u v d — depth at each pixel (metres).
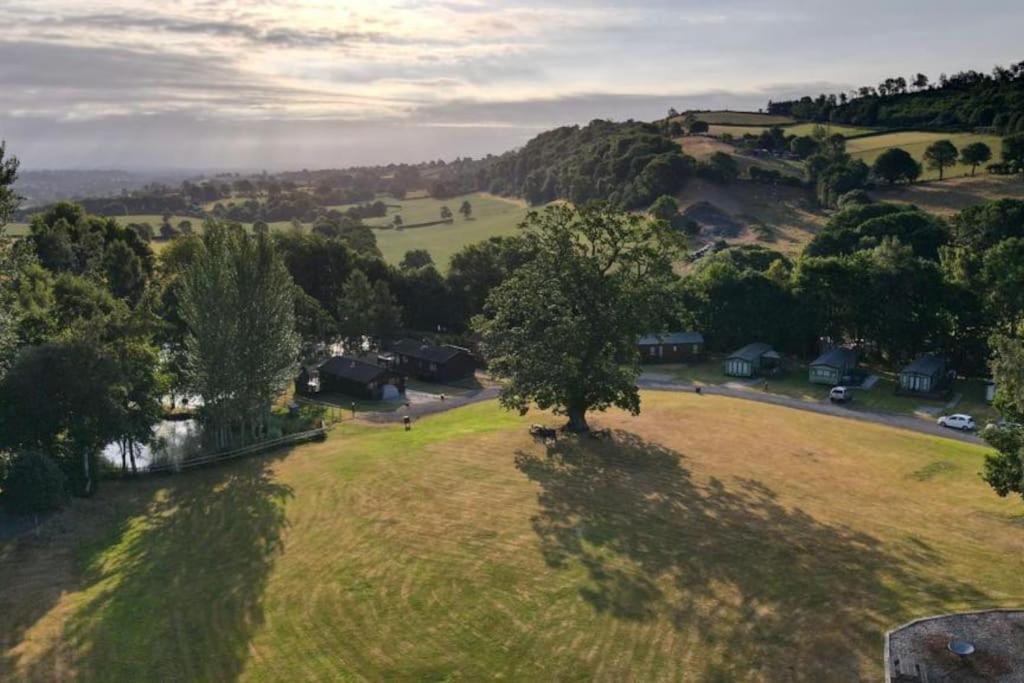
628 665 31.47
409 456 60.12
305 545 44.22
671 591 37.16
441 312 122.19
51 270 86.56
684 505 48.16
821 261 97.00
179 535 46.22
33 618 36.22
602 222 62.84
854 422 70.62
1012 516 45.53
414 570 40.50
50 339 54.69
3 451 50.09
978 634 32.47
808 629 33.38
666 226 62.94
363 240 177.38
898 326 90.56
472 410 79.00
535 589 37.97
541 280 62.75
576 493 50.62
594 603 36.38
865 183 184.25
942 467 55.59
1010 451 42.28
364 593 38.19
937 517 45.72
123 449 57.81
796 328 98.69
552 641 33.41
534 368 60.41
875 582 37.34
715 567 39.47
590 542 43.00
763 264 130.00
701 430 66.31
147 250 113.50
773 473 54.47
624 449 60.34
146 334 61.94
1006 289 84.56
